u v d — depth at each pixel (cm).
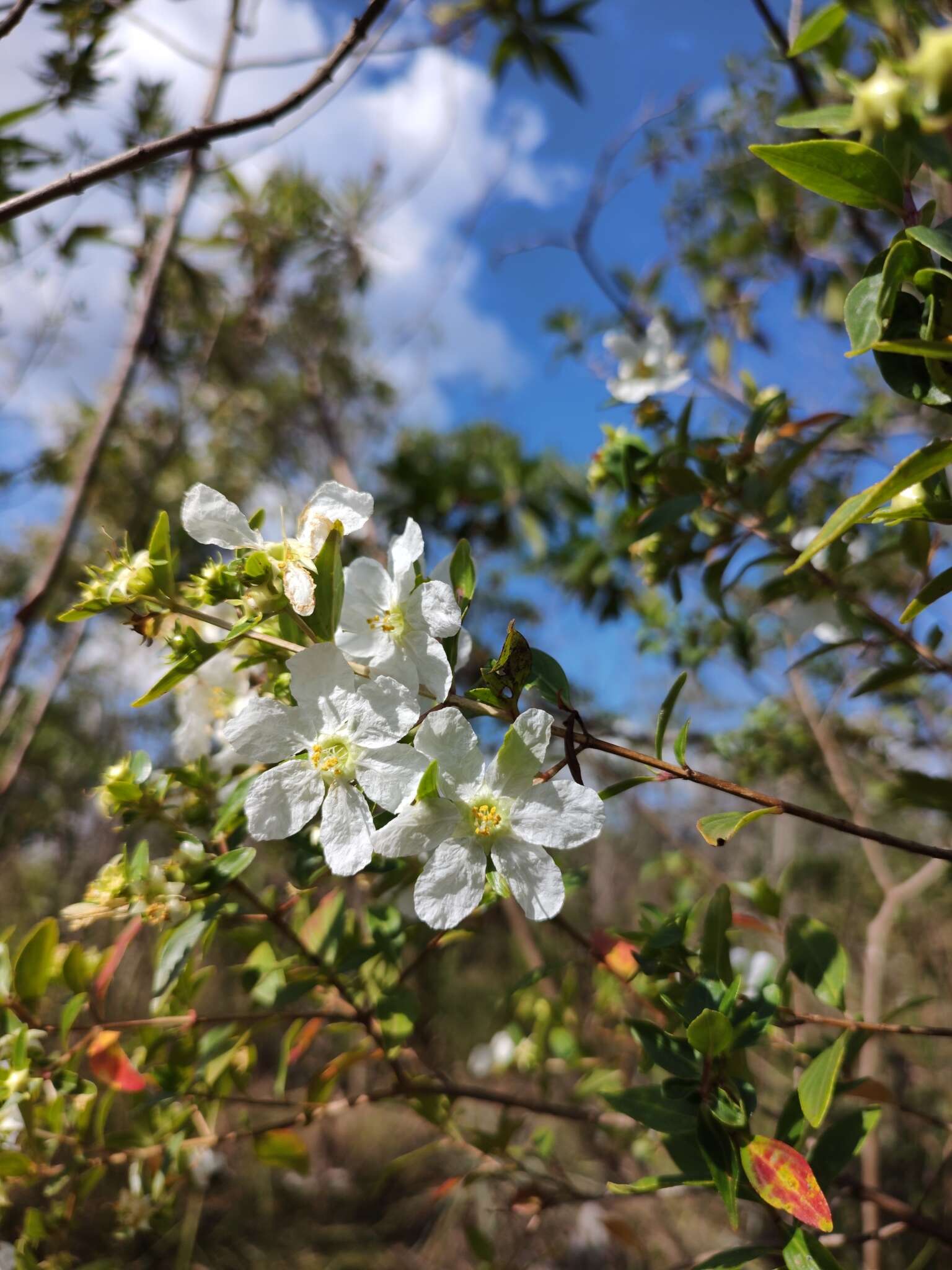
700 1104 18
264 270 63
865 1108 21
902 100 14
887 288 15
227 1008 65
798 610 32
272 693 20
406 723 17
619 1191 18
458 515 54
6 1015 23
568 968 40
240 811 22
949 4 16
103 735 91
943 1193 56
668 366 33
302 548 17
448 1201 63
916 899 64
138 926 25
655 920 27
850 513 14
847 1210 44
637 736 47
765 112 57
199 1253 87
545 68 43
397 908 27
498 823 16
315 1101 27
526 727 16
